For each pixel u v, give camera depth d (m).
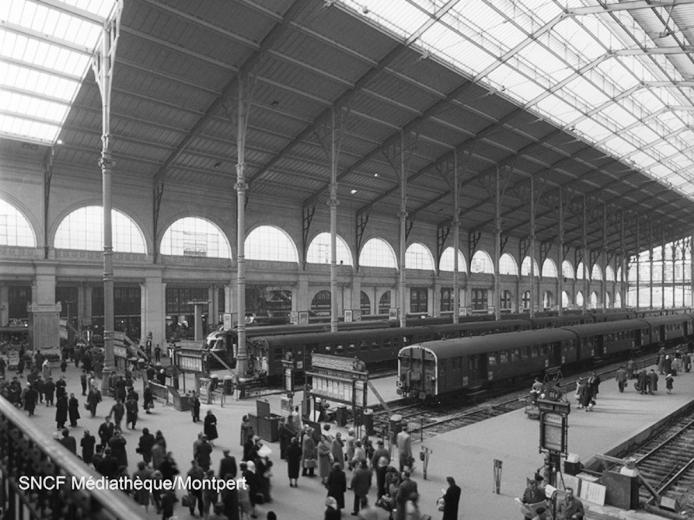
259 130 35.97
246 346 32.28
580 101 40.06
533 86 36.69
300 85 32.25
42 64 27.02
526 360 33.31
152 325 39.28
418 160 45.34
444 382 27.00
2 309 39.66
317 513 12.83
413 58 31.08
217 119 34.03
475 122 40.38
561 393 25.45
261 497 13.34
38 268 33.81
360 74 32.12
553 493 12.78
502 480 15.77
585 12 28.94
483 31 30.61
